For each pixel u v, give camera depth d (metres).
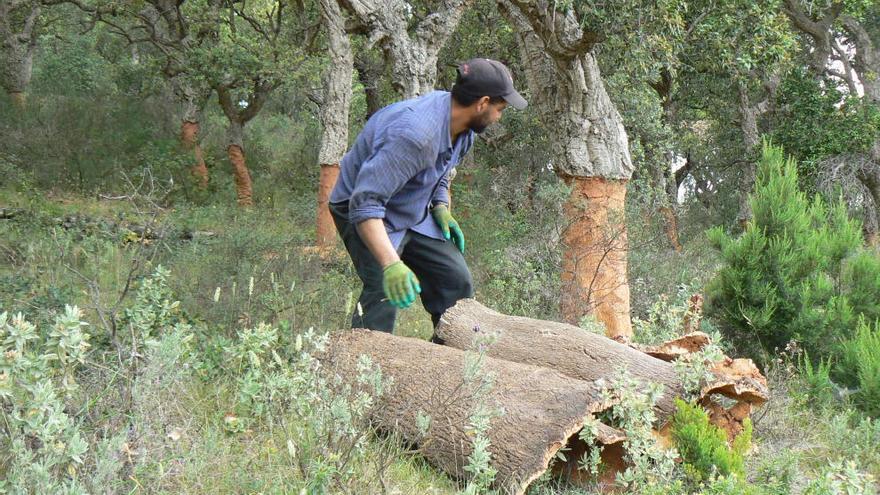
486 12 14.64
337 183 4.38
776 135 18.95
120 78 23.97
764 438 4.55
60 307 5.07
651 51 7.65
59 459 2.47
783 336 6.56
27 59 20.52
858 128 17.98
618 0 6.71
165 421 3.19
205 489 2.89
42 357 2.64
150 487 2.75
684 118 20.45
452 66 15.78
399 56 8.77
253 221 14.13
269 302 5.19
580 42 6.85
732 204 24.94
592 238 7.30
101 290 6.11
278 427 3.44
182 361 3.89
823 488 3.10
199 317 4.94
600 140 7.36
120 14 19.31
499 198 11.45
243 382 3.19
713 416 4.05
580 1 6.61
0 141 17.77
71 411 3.11
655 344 5.72
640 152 11.55
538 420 3.37
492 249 9.38
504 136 15.96
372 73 17.03
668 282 8.73
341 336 4.31
